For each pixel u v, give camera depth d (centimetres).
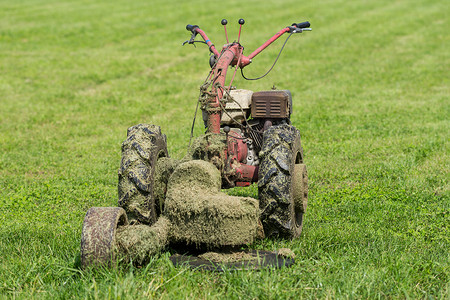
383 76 2002
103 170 981
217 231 486
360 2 3800
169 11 3459
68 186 873
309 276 474
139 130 552
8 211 743
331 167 953
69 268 468
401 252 542
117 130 1346
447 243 585
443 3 3672
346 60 2305
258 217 502
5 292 459
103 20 3200
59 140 1259
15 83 1902
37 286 467
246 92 639
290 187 532
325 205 736
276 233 548
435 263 514
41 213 727
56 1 3938
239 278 457
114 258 450
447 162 955
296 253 530
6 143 1228
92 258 448
